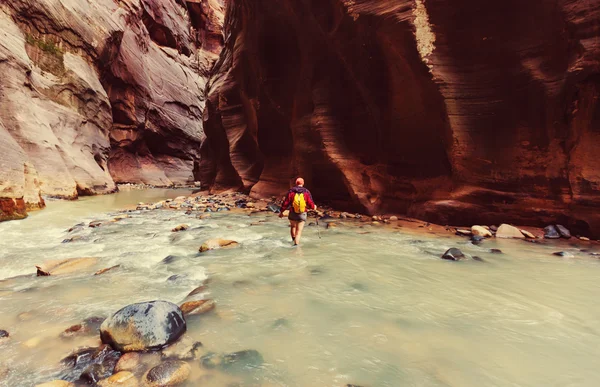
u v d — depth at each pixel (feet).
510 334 9.13
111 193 57.72
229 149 55.36
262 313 10.29
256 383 6.77
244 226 26.55
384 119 31.63
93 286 12.49
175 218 30.58
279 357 7.81
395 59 28.22
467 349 8.29
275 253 17.92
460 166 26.55
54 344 8.16
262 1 39.81
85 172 51.60
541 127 23.57
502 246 19.90
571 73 21.66
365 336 8.89
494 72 25.25
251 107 48.75
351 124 35.01
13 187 26.86
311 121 37.22
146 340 7.97
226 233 23.34
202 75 141.38
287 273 14.35
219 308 10.61
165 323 8.49
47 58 54.54
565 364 7.68
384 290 12.42
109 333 8.13
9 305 10.61
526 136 24.18
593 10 20.70
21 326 9.15
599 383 6.95
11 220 25.94
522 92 24.13
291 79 41.29
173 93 112.37
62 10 58.85
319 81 36.65
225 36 59.93
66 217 29.04
